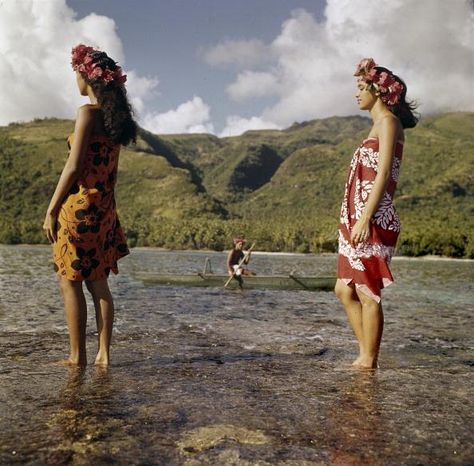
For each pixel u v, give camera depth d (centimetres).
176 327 495
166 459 158
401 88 340
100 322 314
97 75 311
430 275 2383
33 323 500
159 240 15438
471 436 181
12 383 250
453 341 457
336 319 598
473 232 10619
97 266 313
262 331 482
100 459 157
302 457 160
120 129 319
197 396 228
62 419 192
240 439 174
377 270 324
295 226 15175
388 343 439
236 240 1442
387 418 199
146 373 278
